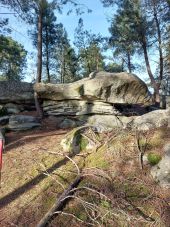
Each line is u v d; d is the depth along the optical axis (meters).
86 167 5.61
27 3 9.34
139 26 16.61
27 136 7.56
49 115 9.10
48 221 4.57
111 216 4.49
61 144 6.56
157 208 4.52
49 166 5.91
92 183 5.13
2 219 4.86
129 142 5.72
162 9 16.14
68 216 4.64
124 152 5.55
